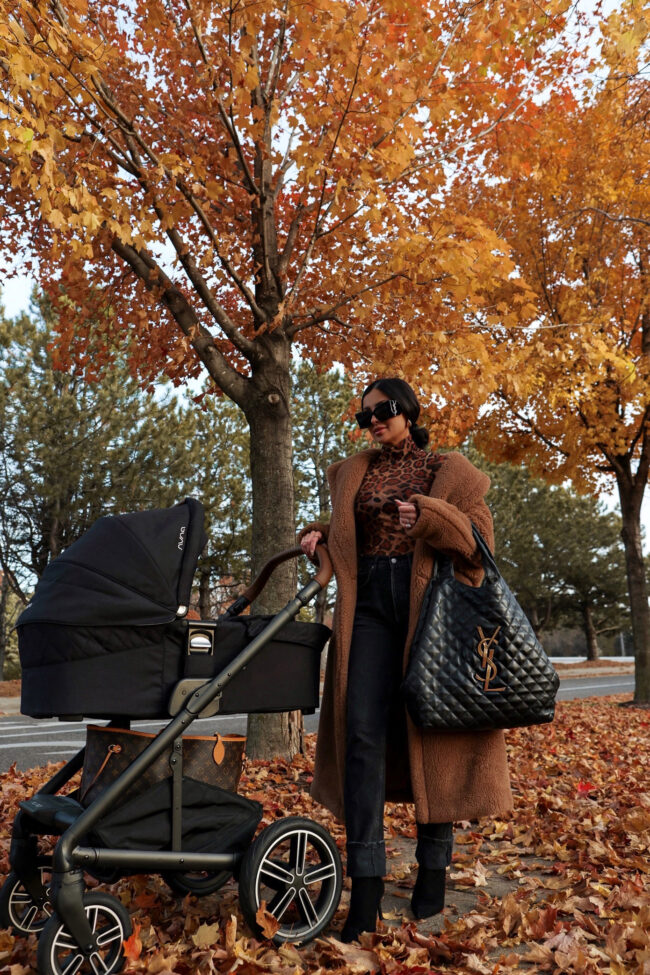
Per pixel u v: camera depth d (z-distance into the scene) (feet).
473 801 8.39
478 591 8.30
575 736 25.98
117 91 16.21
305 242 19.95
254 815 8.14
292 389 68.59
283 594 18.02
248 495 65.21
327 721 9.04
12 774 19.80
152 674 7.51
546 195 31.55
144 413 58.49
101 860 6.88
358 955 7.25
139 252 18.02
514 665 8.11
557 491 106.93
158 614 7.39
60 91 13.51
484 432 37.27
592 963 7.26
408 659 8.33
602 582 107.65
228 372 18.40
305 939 7.73
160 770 7.57
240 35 15.52
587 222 33.09
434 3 16.39
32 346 55.57
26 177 13.04
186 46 15.55
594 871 10.34
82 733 32.37
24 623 7.26
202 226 15.85
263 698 8.23
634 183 32.73
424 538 8.15
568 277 33.99
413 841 12.55
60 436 54.95
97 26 16.07
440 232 15.96
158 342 20.89
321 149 14.89
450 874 10.53
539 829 12.98
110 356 23.03
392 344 17.24
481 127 19.99
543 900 9.35
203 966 6.95
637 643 39.78
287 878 7.90
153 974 6.83
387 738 8.98
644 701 39.06
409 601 8.54
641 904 8.94
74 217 12.89
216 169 17.30
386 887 10.02
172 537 7.84
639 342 36.60
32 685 7.30
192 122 17.92
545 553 105.70
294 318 18.39
